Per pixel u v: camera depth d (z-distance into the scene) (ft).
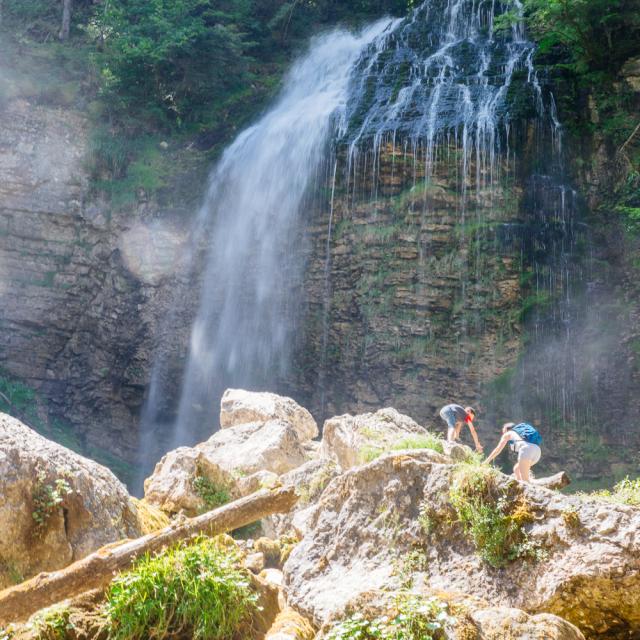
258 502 18.16
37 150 95.45
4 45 104.06
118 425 97.35
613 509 15.76
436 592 15.23
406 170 90.74
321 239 94.07
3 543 17.92
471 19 111.04
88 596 15.47
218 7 122.93
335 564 17.85
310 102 105.91
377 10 130.00
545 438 82.23
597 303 85.15
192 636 14.99
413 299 88.07
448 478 17.56
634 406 81.10
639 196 86.12
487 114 90.43
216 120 114.32
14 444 18.93
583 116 92.43
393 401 87.56
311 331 93.40
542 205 87.81
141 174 100.78
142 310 97.45
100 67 107.04
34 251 94.32
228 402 45.83
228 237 100.01
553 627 13.53
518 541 16.28
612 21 91.71
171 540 16.79
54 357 95.50
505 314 85.15
